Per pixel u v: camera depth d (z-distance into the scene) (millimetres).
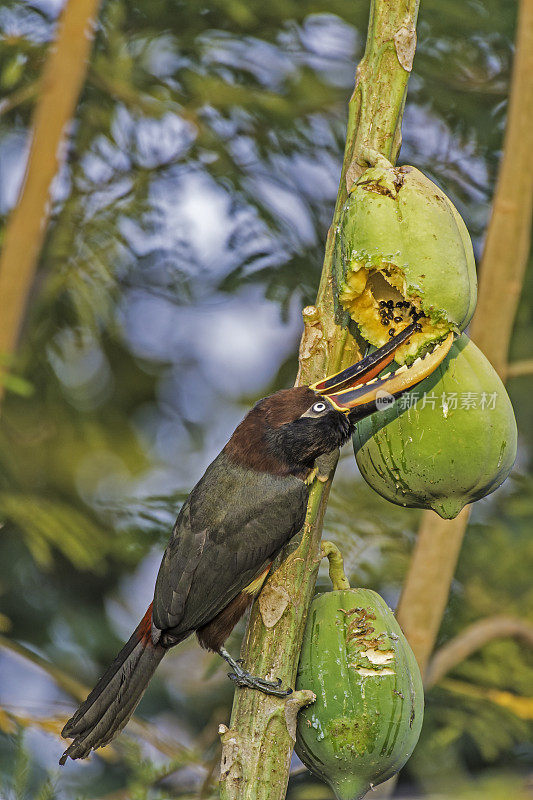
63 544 10164
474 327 7672
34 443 12289
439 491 5215
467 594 10203
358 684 4855
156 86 11000
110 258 11141
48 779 6691
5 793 8781
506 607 10141
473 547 10289
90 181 11086
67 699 11984
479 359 5270
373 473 5367
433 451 5102
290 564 5137
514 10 10281
